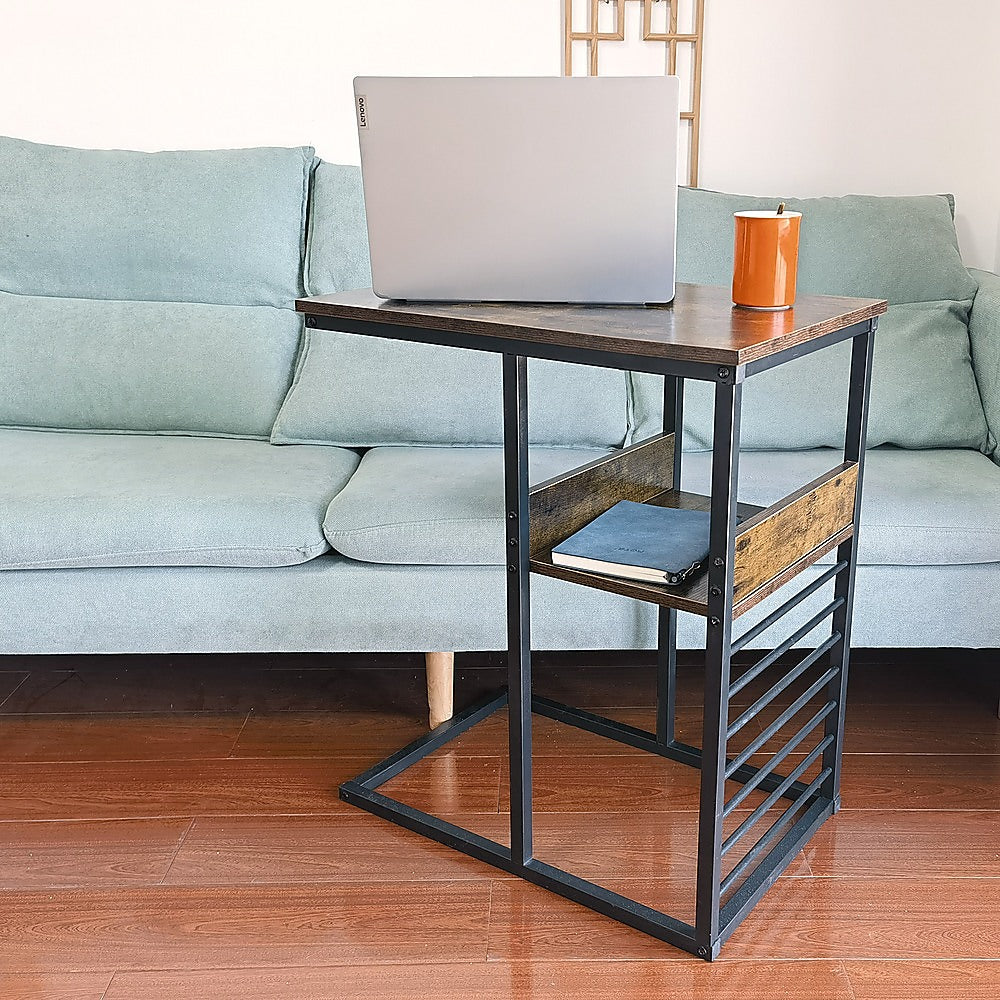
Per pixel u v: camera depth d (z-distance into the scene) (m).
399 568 1.70
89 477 1.81
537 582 1.69
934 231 2.08
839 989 1.27
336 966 1.31
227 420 2.07
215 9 2.28
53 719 1.90
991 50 2.23
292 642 1.73
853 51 2.25
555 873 1.44
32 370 2.09
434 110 1.25
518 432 1.30
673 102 1.20
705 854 1.28
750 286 1.30
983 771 1.70
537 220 1.28
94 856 1.52
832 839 1.54
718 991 1.26
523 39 2.27
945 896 1.42
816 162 2.32
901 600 1.70
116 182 2.16
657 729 1.75
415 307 1.35
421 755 1.75
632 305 1.33
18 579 1.73
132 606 1.73
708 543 1.34
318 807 1.63
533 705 1.88
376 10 2.27
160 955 1.33
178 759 1.77
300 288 2.19
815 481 1.36
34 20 2.30
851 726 1.84
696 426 1.98
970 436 1.95
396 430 2.01
